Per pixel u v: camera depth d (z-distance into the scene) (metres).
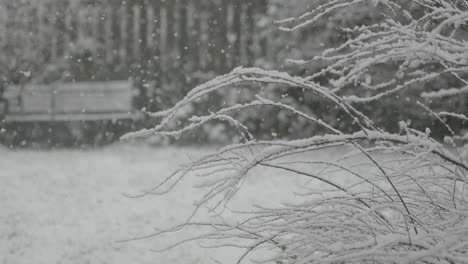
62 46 27.67
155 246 10.38
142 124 26.02
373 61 4.17
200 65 26.92
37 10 27.48
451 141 4.89
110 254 10.05
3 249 10.46
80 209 13.26
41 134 26.11
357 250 4.50
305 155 17.08
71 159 20.39
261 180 14.73
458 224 4.87
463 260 4.01
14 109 26.42
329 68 4.52
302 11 17.27
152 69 27.17
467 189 5.92
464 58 4.45
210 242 10.34
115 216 12.59
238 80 4.49
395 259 4.21
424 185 5.38
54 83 26.81
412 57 4.52
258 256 9.13
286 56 20.08
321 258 4.46
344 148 18.25
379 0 4.96
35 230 11.57
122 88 26.72
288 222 4.73
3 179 16.55
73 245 10.62
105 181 16.22
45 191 15.05
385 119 14.91
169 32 27.44
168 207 13.12
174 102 26.59
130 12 27.94
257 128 21.06
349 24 10.80
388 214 6.93
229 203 12.80
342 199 5.14
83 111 25.12
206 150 20.23
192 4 27.11
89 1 27.94
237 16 26.42
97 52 27.77
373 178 5.27
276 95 18.80
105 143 25.70
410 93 13.79
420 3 5.02
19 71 26.69
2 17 27.06
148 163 18.91
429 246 4.26
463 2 4.88
